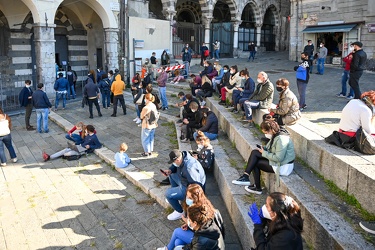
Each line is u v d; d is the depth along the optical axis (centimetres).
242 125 866
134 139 1104
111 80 1659
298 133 623
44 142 1124
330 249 382
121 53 2041
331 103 1029
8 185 789
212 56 2731
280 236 335
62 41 2200
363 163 464
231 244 518
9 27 1900
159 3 2703
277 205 346
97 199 716
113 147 1023
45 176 839
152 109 916
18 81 1962
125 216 648
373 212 413
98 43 2236
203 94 1336
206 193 685
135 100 1252
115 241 571
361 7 1986
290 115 678
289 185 509
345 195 470
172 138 1084
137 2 2125
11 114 1505
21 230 606
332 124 770
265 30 3309
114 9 1944
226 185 621
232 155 781
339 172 486
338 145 537
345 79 1110
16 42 1948
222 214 602
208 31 2628
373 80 1498
